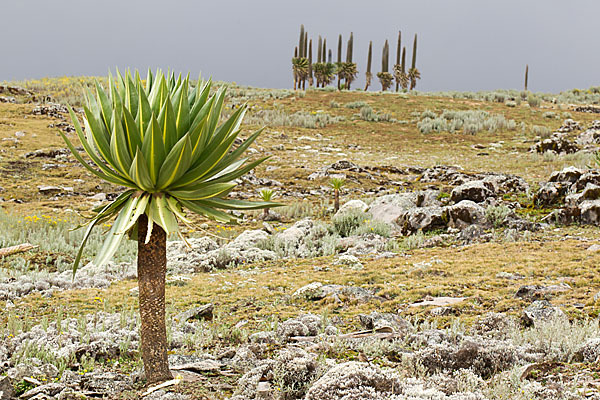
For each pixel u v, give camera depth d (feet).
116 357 19.13
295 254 52.47
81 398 14.08
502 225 54.34
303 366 15.02
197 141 12.43
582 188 59.62
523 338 21.15
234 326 26.43
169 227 11.94
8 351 19.51
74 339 21.04
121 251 51.31
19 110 133.39
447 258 43.86
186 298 33.99
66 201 77.66
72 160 100.48
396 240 54.75
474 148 127.85
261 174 99.40
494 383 14.85
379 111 166.91
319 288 33.73
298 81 247.91
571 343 18.44
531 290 30.07
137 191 12.74
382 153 124.88
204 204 13.10
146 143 11.94
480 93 209.67
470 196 59.52
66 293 34.83
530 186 76.74
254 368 15.89
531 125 148.77
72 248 50.47
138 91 12.67
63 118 131.54
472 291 32.22
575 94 215.92
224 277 41.93
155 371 13.91
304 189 90.27
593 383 14.38
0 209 65.51
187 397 13.33
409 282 36.01
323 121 152.66
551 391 13.34
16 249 27.02
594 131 120.67
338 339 20.57
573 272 34.81
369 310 29.76
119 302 32.04
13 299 32.94
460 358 17.25
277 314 28.99
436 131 146.61
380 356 19.31
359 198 83.25
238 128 13.47
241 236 59.11
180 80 13.52
